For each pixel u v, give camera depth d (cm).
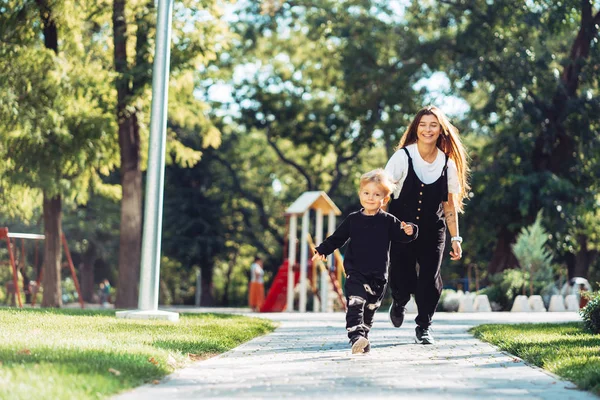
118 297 2933
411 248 1041
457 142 1038
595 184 3856
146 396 603
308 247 3500
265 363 828
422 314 1060
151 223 1588
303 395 610
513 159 3784
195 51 2780
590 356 833
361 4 4431
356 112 4475
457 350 980
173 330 1209
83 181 2841
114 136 2678
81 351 787
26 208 3025
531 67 3625
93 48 2883
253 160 6331
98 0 2767
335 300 3381
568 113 3712
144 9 2772
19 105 2520
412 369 772
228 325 1395
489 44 3712
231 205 6253
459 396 610
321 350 980
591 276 4791
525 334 1198
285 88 5325
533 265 3050
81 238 5928
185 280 6894
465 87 3738
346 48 4353
